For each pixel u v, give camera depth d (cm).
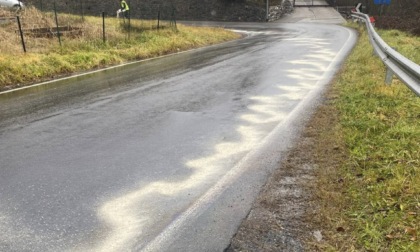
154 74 1098
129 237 316
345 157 462
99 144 523
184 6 4431
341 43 1788
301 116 652
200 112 682
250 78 993
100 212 352
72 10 4575
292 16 4316
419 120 556
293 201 372
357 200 358
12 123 626
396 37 1850
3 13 1741
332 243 303
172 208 361
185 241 310
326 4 5003
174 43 1841
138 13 4556
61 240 311
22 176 423
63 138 547
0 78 991
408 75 650
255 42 2016
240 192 393
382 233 303
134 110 698
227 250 299
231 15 4216
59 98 809
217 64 1257
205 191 395
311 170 441
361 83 809
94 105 739
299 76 1001
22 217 344
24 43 1348
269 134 566
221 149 508
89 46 1466
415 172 391
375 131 528
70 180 414
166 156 482
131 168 446
